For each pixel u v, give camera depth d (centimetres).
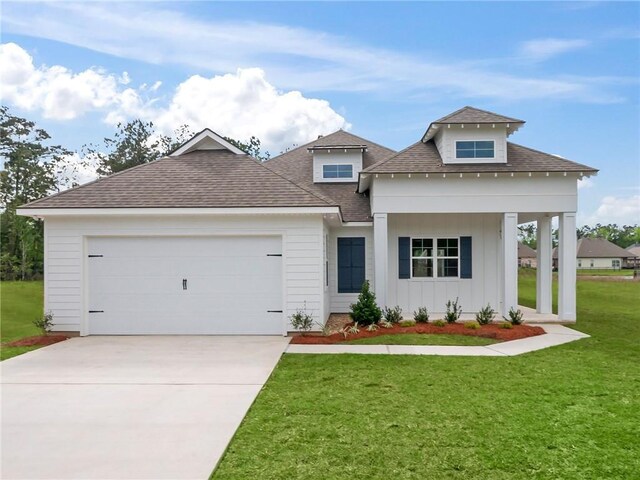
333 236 1465
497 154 1266
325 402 597
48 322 1085
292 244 1095
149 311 1105
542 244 1408
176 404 595
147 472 405
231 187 1138
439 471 404
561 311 1259
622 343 988
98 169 4209
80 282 1096
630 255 7231
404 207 1263
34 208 1052
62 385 688
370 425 513
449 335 1067
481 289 1434
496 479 389
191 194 1109
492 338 1042
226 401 605
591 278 4028
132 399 617
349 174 1666
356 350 930
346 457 432
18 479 395
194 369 780
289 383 691
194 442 470
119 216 1088
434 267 1443
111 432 500
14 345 998
